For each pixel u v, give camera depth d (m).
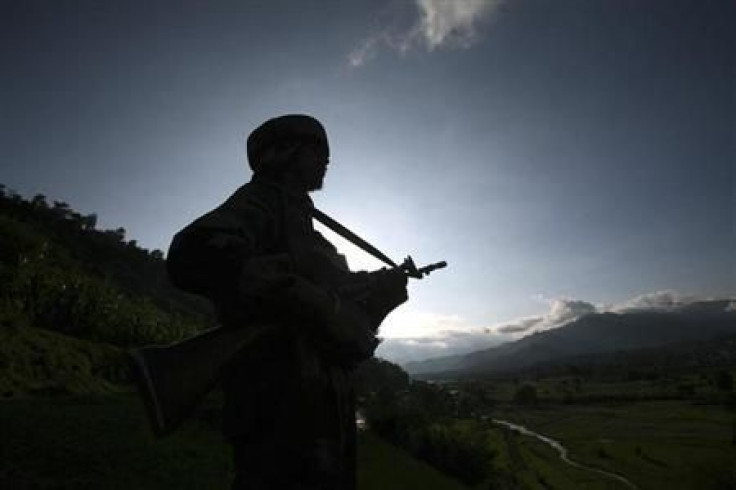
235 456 2.42
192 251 2.17
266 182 2.66
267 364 2.33
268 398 2.29
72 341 38.84
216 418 23.17
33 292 42.91
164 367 2.09
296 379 2.24
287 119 2.77
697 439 120.62
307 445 2.23
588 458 102.38
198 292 2.30
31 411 20.33
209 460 17.03
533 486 76.06
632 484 80.00
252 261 2.17
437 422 69.50
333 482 2.28
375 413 58.66
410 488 29.70
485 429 132.75
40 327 41.53
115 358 38.38
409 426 56.94
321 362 2.34
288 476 2.22
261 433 2.30
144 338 48.94
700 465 83.62
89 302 46.03
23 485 11.39
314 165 2.77
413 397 89.62
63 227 161.38
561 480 82.62
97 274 109.94
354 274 2.70
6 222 53.78
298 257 2.47
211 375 2.13
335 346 2.37
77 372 33.56
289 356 2.31
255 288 2.12
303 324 2.29
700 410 174.38
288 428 2.23
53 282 45.59
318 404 2.26
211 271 2.18
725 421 146.38
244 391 2.33
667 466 92.44
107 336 46.25
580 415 182.25
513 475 81.94
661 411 179.38
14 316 37.84
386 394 66.06
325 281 2.52
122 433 18.41
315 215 2.82
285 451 2.21
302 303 2.21
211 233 2.16
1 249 51.16
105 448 15.56
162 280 158.75
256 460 2.27
